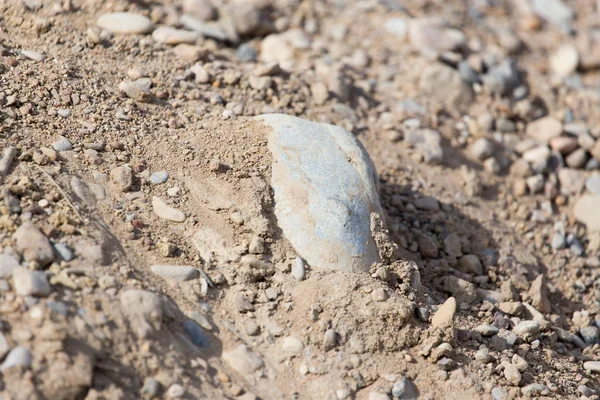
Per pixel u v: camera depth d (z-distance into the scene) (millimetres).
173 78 5762
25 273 3730
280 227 4578
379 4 8273
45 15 6016
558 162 6801
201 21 7160
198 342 4000
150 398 3615
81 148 4707
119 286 3926
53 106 4965
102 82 5375
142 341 3750
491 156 6703
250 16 7352
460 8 8797
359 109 6633
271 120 5172
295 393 3965
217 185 4707
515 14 9266
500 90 7375
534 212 6352
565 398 4379
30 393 3367
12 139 4535
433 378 4180
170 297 4113
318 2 8273
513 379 4305
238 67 6531
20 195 4180
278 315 4250
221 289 4309
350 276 4406
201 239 4449
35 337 3533
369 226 4645
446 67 7258
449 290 5094
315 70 6895
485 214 6164
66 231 4062
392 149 6367
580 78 8227
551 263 5992
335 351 4137
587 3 9812
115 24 6207
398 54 7633
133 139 4930
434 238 5629
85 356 3533
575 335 5238
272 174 4781
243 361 3992
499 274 5516
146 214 4469
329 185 4691
